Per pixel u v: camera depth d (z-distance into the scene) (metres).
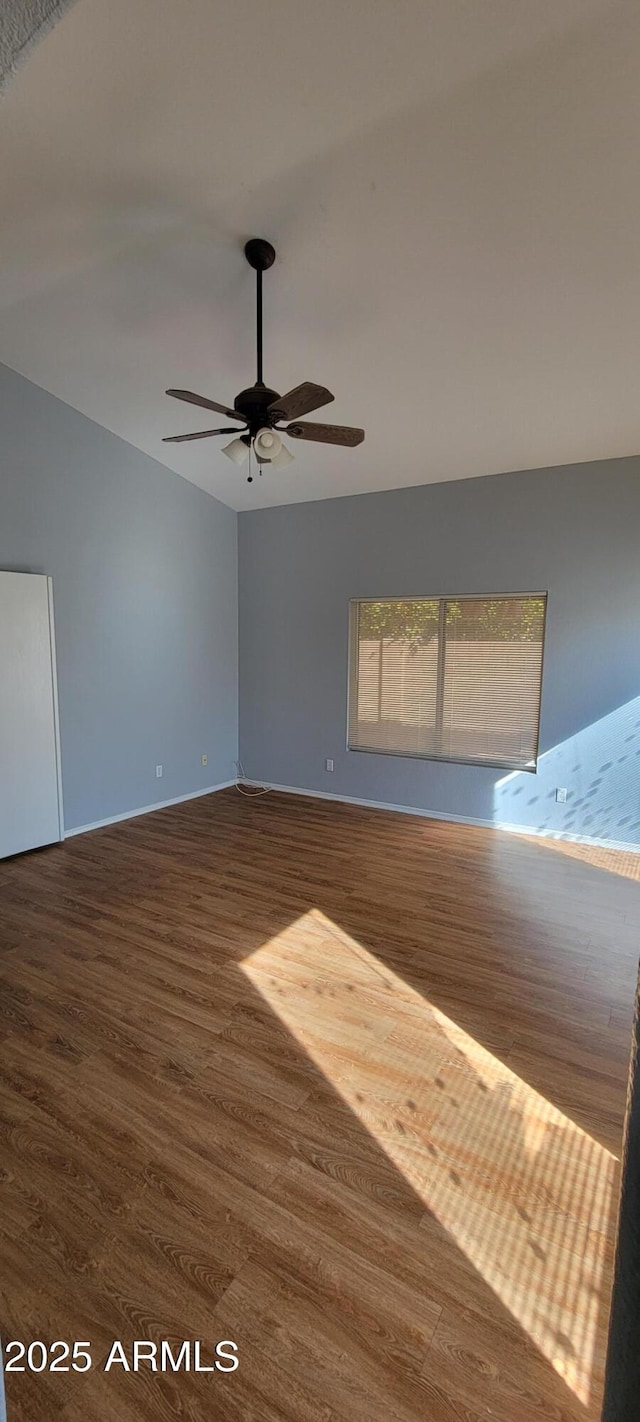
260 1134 1.85
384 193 2.32
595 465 4.21
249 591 6.04
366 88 1.96
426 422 3.95
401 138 2.10
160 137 2.20
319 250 2.63
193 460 5.00
